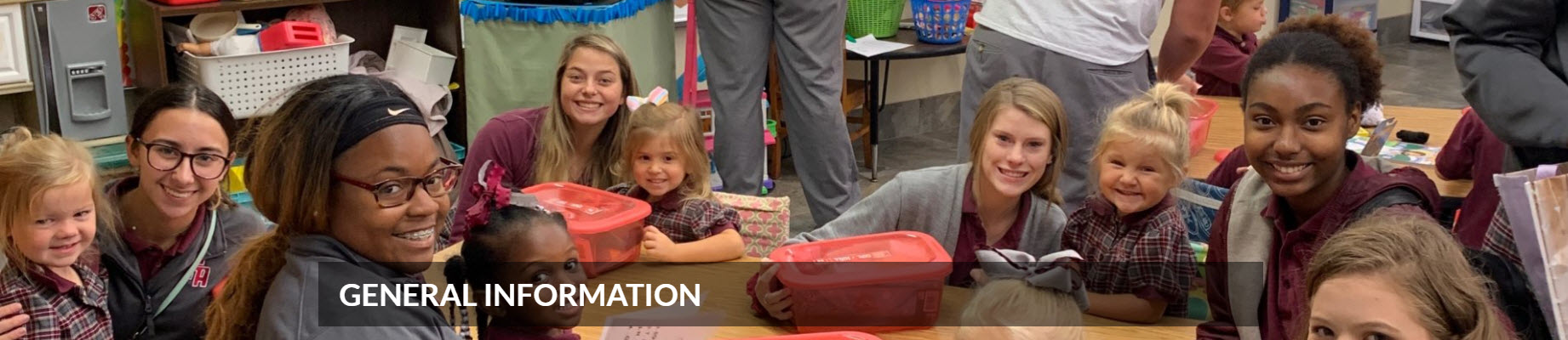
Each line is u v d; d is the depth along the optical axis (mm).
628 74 2920
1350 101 1801
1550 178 1530
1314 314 1461
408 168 1286
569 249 1629
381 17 4578
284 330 1260
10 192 2027
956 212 2385
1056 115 2295
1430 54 8008
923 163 5676
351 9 4500
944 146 5965
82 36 3662
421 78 4355
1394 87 7160
